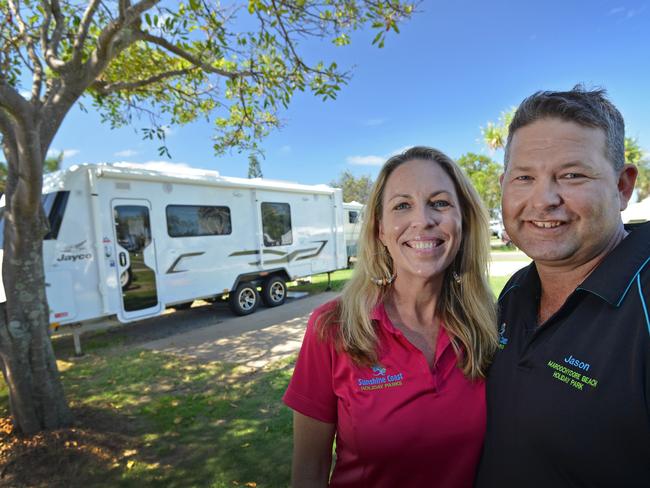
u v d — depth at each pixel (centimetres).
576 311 105
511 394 112
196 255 684
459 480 127
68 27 441
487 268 157
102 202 559
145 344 606
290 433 319
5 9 380
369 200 157
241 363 496
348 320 140
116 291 570
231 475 268
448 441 127
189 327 708
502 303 146
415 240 141
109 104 566
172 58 531
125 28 324
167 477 268
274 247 834
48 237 505
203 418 349
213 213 714
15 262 298
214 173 725
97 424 336
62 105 312
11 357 301
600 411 89
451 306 148
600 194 103
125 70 519
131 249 591
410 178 144
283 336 620
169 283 643
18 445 294
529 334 120
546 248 109
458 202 151
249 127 564
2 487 258
